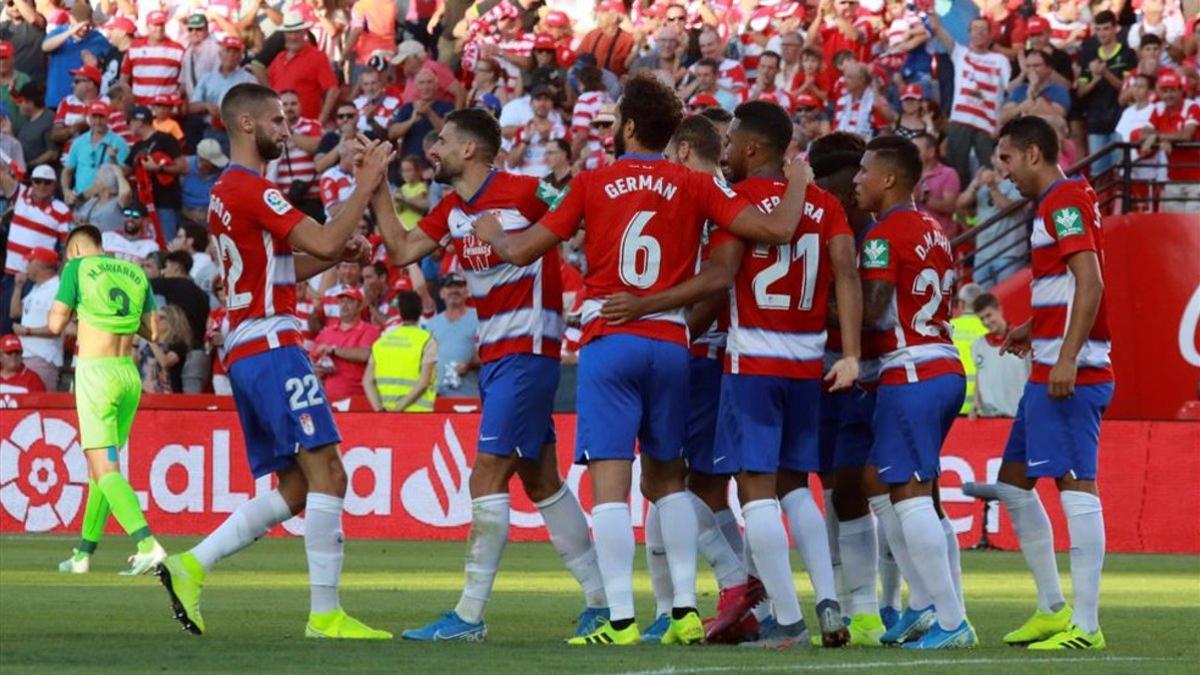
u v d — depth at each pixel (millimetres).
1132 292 65375
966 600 39562
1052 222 28859
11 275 77500
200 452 63594
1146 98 70750
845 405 30141
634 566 50375
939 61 74375
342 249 28953
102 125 79250
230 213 29047
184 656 25641
